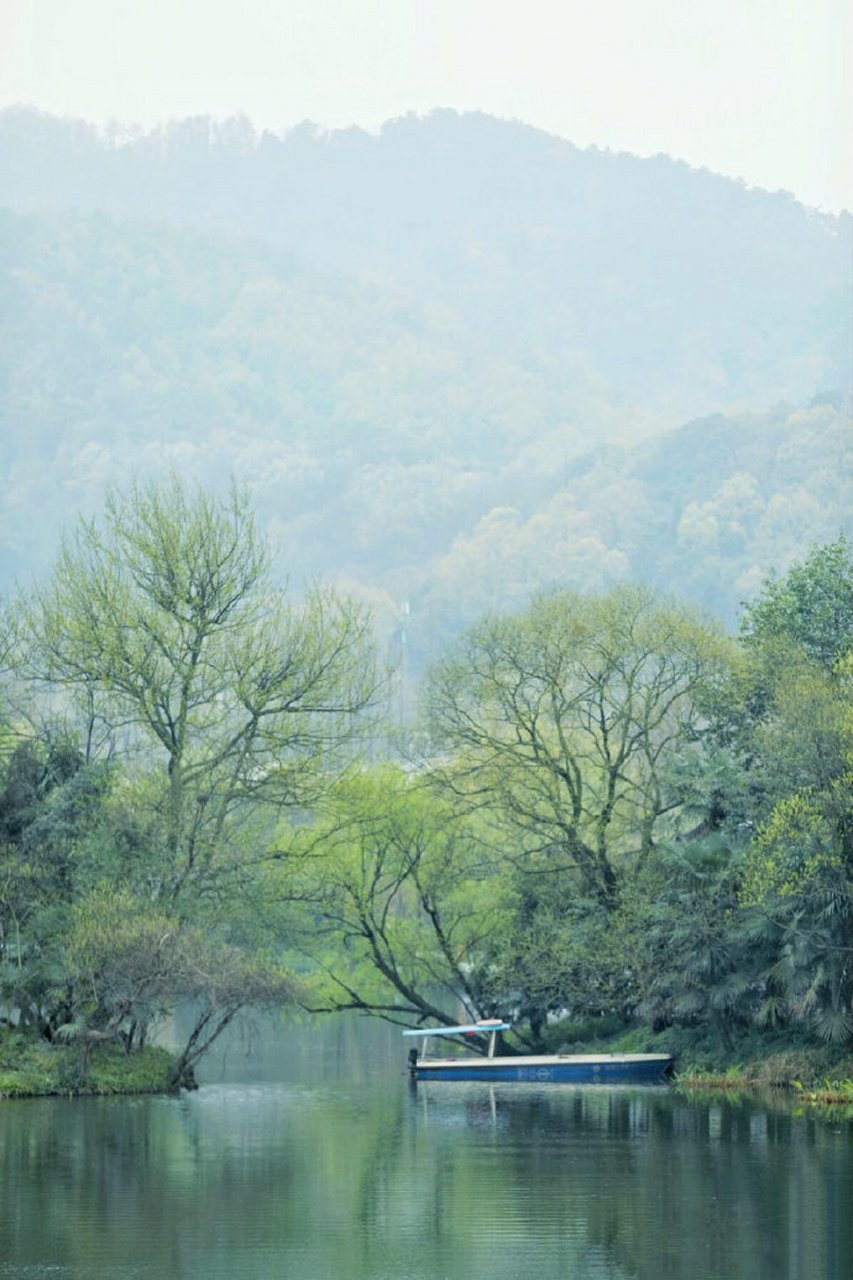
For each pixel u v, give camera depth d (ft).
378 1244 94.32
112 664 178.60
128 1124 144.46
